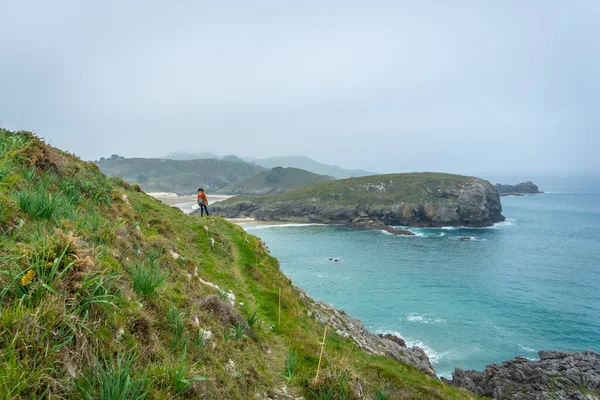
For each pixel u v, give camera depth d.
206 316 9.42
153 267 10.05
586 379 31.38
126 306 6.37
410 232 132.50
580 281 72.00
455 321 53.59
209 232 23.05
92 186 14.02
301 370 9.97
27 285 4.93
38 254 5.33
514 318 54.50
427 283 71.19
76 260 5.64
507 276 75.81
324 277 75.75
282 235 133.00
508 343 47.03
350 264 86.81
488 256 93.88
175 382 5.46
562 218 165.00
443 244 110.88
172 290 9.34
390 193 175.62
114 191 16.41
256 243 26.84
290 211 179.88
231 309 11.19
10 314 4.31
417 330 50.75
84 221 9.16
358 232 138.12
